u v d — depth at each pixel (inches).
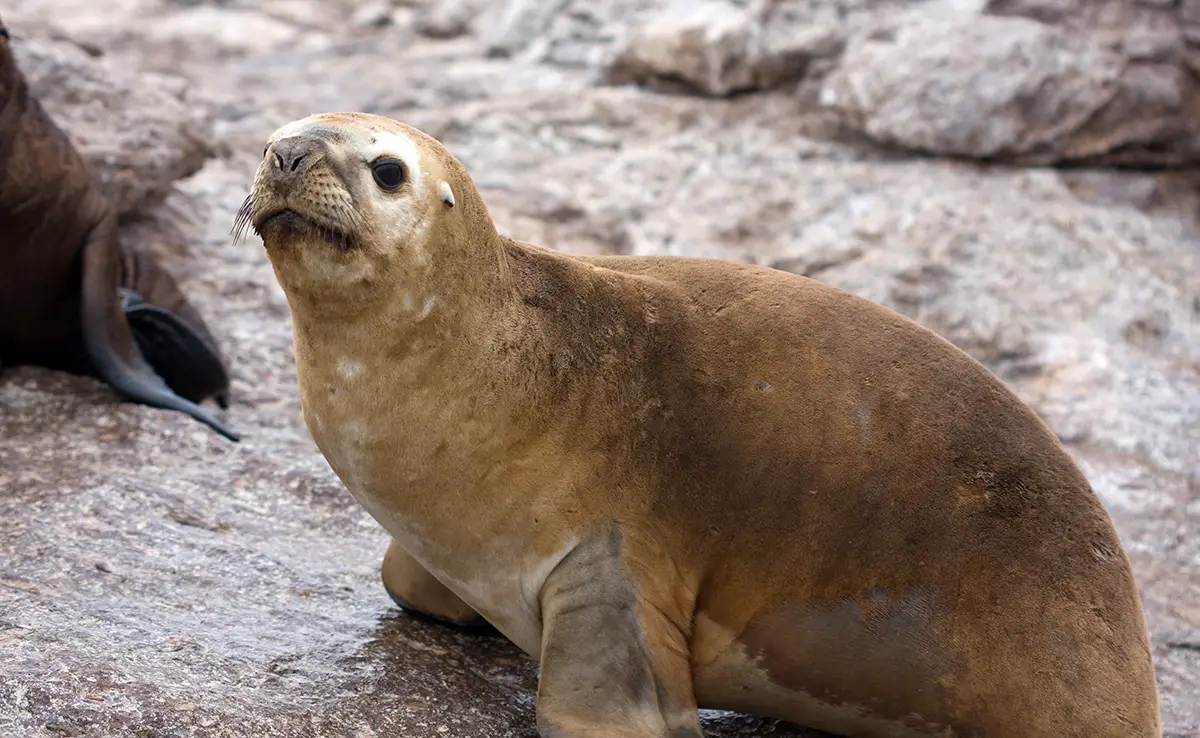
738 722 342.3
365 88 924.0
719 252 710.5
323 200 286.2
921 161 796.6
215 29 1063.6
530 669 344.2
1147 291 684.7
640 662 302.0
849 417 315.0
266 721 287.7
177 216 661.3
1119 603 311.0
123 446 438.3
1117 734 303.1
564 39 974.4
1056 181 778.8
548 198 749.3
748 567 314.8
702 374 319.6
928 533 311.0
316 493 429.1
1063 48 798.5
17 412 453.7
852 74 810.2
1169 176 811.4
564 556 309.6
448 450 305.7
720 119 846.5
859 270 695.1
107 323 488.1
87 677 288.0
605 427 314.8
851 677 318.0
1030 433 321.4
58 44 717.9
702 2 931.3
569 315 321.1
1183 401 609.9
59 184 483.5
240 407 525.3
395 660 331.6
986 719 312.0
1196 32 820.0
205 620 334.6
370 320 298.5
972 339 653.3
